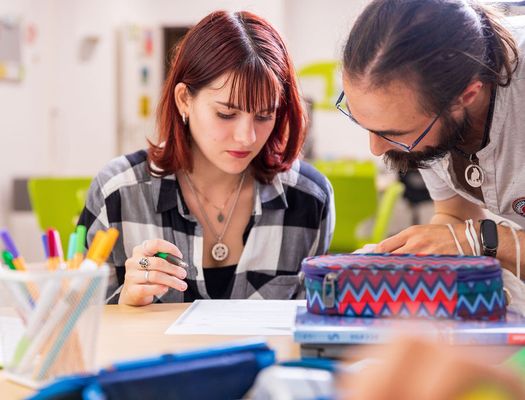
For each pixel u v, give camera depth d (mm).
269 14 5887
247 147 1374
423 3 1082
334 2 6363
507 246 1224
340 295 932
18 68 5184
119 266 1488
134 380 676
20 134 5258
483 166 1342
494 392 441
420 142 1146
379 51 1062
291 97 1475
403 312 917
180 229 1485
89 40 5816
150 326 1092
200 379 706
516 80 1235
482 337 849
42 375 807
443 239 1225
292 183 1558
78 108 5855
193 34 1390
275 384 635
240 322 1094
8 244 861
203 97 1364
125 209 1480
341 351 856
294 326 873
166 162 1480
